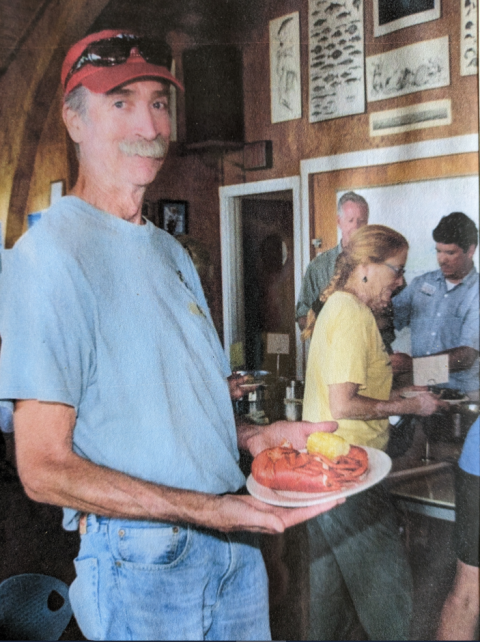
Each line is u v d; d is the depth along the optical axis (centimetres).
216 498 136
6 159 133
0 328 123
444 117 145
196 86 140
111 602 128
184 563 131
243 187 143
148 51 135
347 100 146
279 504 143
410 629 150
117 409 127
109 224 132
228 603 138
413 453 150
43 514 136
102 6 132
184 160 140
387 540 149
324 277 149
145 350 129
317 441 145
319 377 148
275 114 145
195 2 137
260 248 146
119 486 125
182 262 139
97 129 134
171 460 130
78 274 125
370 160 147
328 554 146
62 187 134
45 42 131
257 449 144
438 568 149
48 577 138
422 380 151
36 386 120
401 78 146
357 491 147
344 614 150
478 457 147
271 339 149
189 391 133
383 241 149
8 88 132
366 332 149
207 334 138
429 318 151
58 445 122
